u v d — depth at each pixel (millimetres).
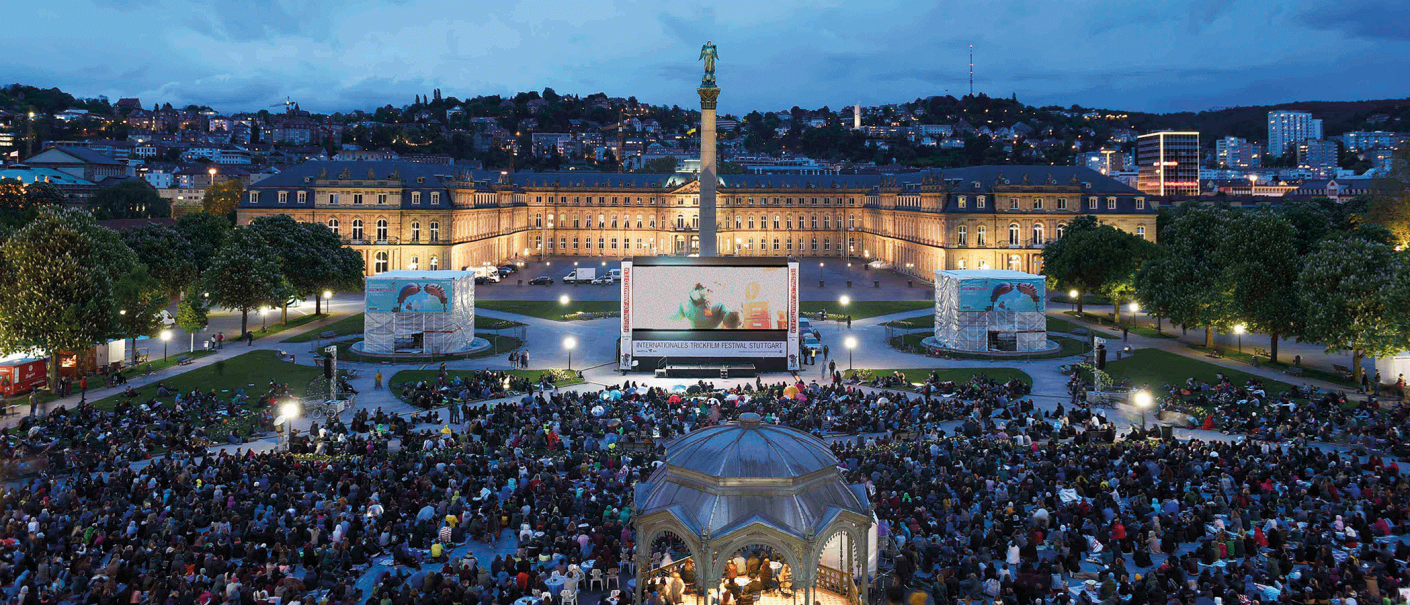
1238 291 96812
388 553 43719
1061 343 116688
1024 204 190000
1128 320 134250
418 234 196750
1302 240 133375
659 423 69688
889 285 188625
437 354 108250
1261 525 43781
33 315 82250
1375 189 160875
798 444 34594
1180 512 46094
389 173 198250
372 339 108688
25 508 45594
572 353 112500
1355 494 47969
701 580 32312
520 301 159000
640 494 35375
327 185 195500
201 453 61094
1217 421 71812
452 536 45656
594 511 46656
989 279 110250
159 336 104375
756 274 102625
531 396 84688
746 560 39656
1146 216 191250
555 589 38844
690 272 102750
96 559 39719
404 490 50219
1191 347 110000
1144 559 40906
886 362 106188
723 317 103000
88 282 84875
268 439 70500
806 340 117312
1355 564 37688
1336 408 70812
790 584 38625
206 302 141375
